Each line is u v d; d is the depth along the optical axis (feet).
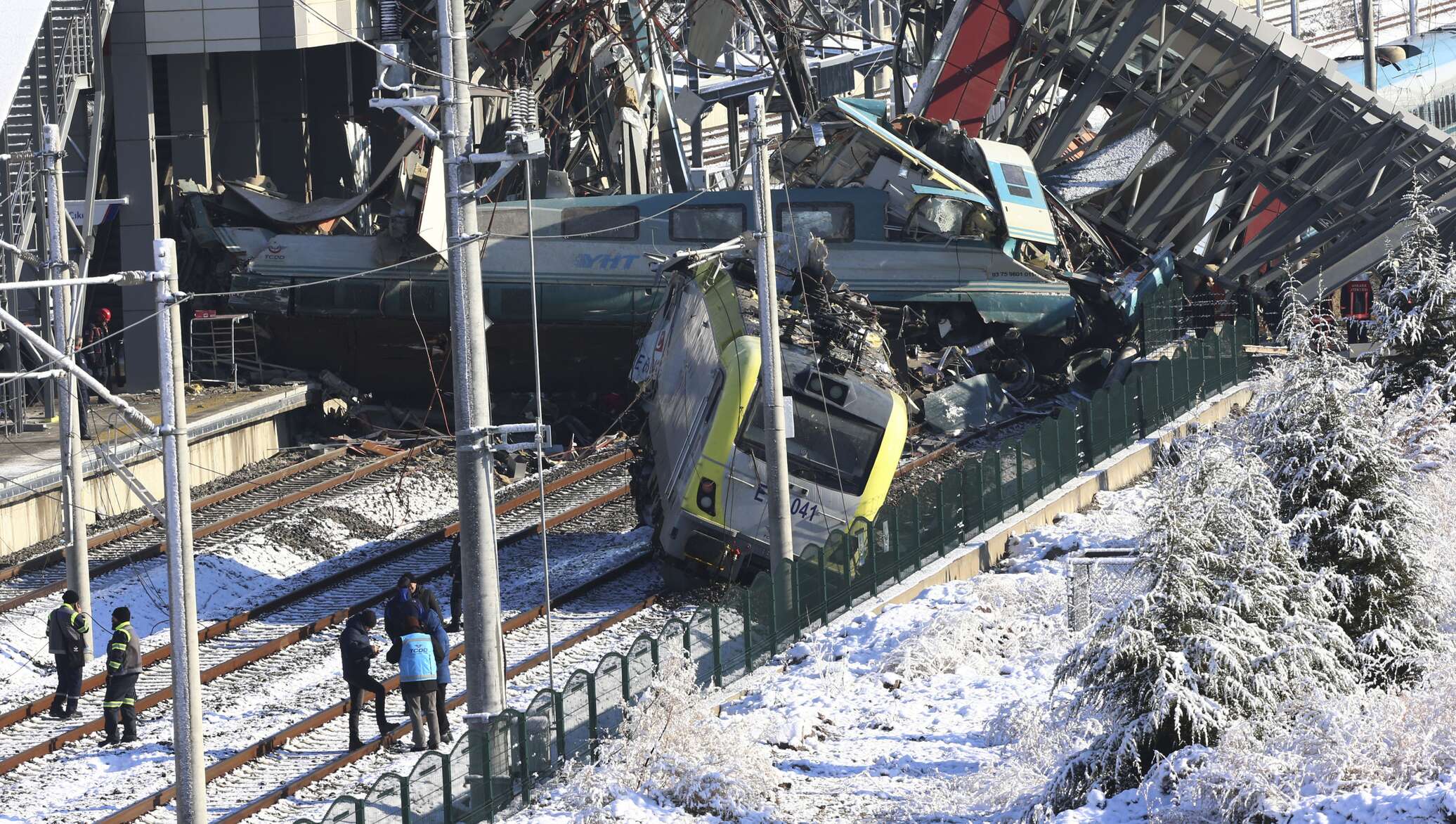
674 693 233.76
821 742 252.83
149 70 560.61
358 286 491.31
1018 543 362.94
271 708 276.41
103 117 522.06
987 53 548.31
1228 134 555.69
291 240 495.41
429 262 494.59
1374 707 192.95
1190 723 197.06
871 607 320.09
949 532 352.28
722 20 597.93
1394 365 277.23
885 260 486.79
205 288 522.47
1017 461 375.86
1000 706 260.01
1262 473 214.69
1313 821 172.86
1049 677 276.41
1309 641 201.05
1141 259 552.41
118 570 354.95
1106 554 291.38
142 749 259.39
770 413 305.73
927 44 601.21
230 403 462.60
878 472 329.52
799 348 333.21
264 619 331.16
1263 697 198.59
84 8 519.60
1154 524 206.69
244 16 565.53
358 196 516.32
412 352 500.74
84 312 572.92
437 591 351.87
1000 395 484.33
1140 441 434.71
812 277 351.05
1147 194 589.73
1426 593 215.92
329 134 650.02
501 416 501.56
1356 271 571.28
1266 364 442.09
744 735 234.17
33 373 244.63
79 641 276.00
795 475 325.62
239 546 369.91
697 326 352.90
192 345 504.84
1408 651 210.18
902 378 461.78
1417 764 182.39
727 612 279.90
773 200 487.20
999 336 495.41
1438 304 273.13
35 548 376.68
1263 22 543.39
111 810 232.73
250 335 505.25
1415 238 282.36
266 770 248.11
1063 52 549.54
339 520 399.85
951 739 249.96
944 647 286.25
